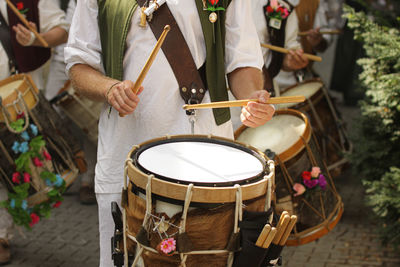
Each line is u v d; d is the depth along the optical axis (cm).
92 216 381
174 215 155
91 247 338
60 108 389
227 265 160
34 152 280
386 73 310
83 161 312
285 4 345
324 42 443
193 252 157
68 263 317
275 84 360
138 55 195
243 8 201
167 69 193
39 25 370
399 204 279
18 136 277
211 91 197
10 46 355
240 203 154
